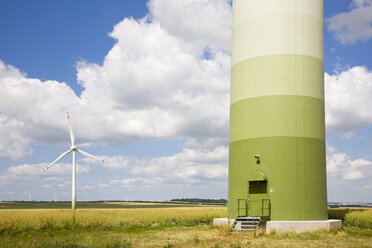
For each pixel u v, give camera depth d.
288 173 23.52
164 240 19.91
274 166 23.67
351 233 21.95
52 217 28.45
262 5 25.83
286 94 24.39
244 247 16.77
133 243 18.77
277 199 23.30
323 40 27.17
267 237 20.08
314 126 24.69
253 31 25.89
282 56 24.88
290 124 24.06
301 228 21.77
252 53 25.67
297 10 25.56
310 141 24.31
